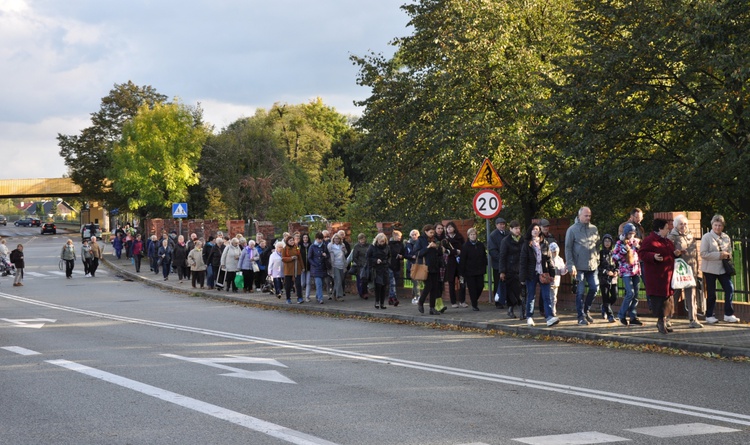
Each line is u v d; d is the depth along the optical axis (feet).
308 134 251.39
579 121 84.79
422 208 110.73
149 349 45.03
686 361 37.14
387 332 51.65
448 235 64.44
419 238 61.16
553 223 59.11
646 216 84.02
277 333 52.34
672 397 28.71
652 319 49.88
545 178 101.14
